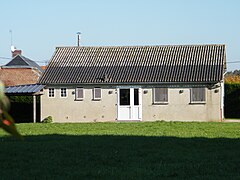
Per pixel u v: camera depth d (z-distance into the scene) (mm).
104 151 16328
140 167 12977
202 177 11281
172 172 12031
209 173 11938
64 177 11523
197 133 24000
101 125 31469
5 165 13445
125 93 37406
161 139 20469
